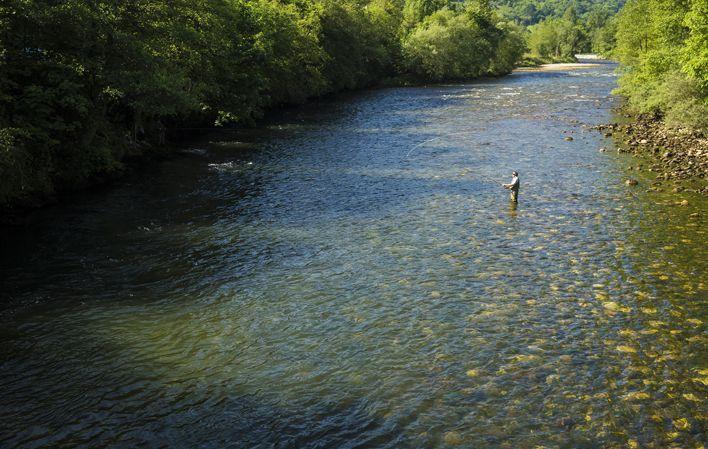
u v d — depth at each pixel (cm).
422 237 2553
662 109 5434
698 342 1631
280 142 5025
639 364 1530
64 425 1303
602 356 1573
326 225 2734
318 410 1365
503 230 2623
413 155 4381
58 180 3231
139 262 2273
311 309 1880
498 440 1252
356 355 1600
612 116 6084
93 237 2548
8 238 2527
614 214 2812
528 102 7706
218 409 1370
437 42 12275
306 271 2191
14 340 1672
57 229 2645
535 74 13725
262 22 6462
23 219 2781
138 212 2923
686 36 5691
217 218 2838
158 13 3803
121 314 1842
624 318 1781
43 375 1499
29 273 2153
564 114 6372
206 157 4344
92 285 2058
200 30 4884
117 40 3353
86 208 2977
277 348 1642
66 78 3088
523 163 4006
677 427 1282
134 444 1245
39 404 1378
